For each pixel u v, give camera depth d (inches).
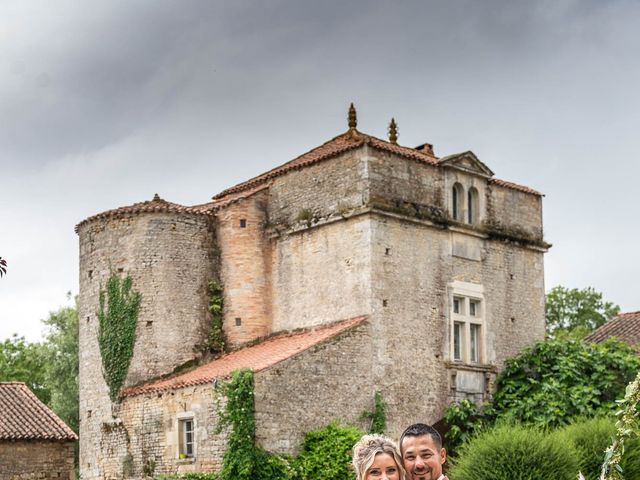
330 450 1237.1
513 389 1488.7
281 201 1531.7
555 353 1486.2
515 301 1587.1
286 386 1253.7
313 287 1455.5
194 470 1259.2
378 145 1414.9
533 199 1657.2
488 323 1531.7
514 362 1513.3
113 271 1486.2
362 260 1387.8
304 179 1496.1
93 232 1518.2
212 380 1249.4
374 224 1390.3
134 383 1435.8
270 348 1391.5
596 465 1098.7
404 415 1375.5
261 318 1510.8
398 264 1413.6
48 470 1378.0
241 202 1534.2
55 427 1406.3
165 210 1493.6
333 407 1296.8
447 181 1507.1
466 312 1501.0
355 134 1550.2
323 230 1454.2
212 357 1486.2
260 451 1209.4
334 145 1539.1
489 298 1542.8
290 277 1496.1
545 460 1059.3
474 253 1531.7
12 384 1507.1
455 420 1423.5
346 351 1327.5
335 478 1223.5
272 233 1533.0
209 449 1242.0
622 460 1069.1
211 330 1499.8
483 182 1571.1
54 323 2233.0
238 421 1202.6
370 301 1369.3
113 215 1498.5
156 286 1469.0
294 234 1498.5
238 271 1514.5
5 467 1348.4
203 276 1510.8
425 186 1473.9
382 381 1359.5
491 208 1577.3
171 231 1492.4
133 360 1444.4
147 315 1460.4
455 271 1493.6
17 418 1403.8
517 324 1582.2
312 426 1269.7
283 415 1242.6
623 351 1521.9
